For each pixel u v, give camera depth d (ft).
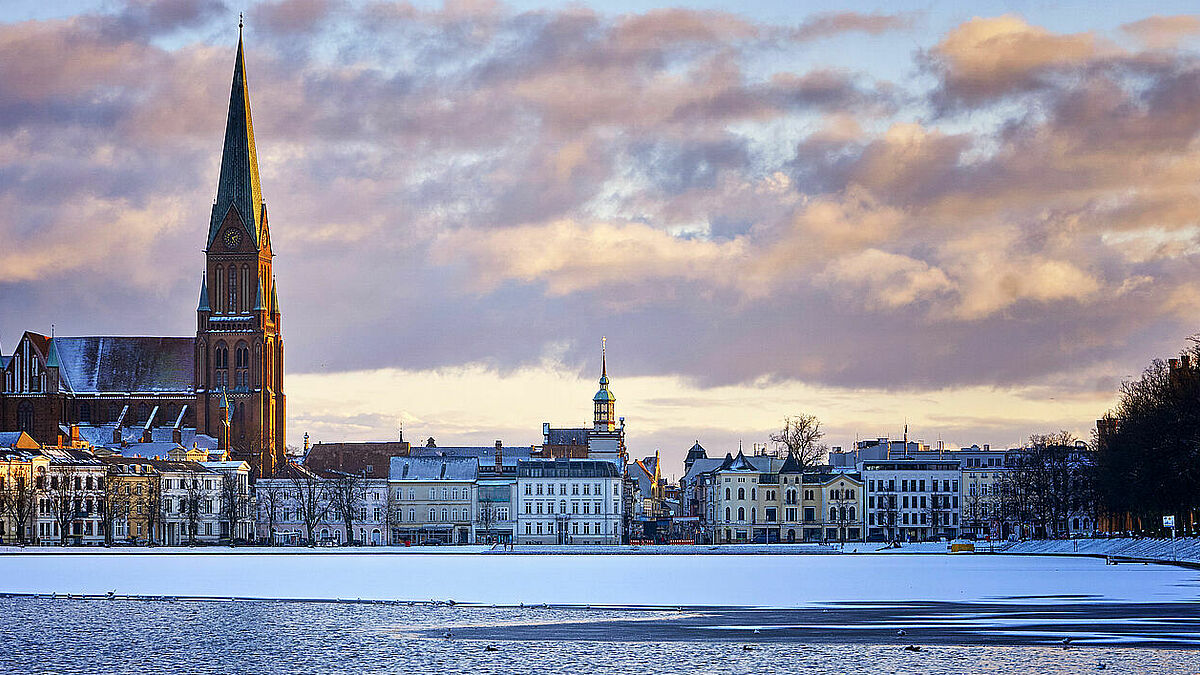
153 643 447.01
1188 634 446.19
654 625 486.38
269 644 442.50
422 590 651.25
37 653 426.92
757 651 421.18
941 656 408.46
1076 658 401.49
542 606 558.56
